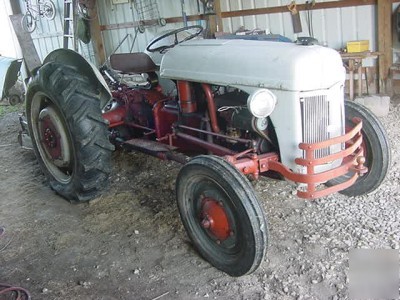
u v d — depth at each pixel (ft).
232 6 21.11
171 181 12.25
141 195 11.62
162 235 9.69
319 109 8.01
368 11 17.97
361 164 8.41
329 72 7.95
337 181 10.34
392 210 9.66
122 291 8.03
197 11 22.44
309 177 7.81
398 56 17.87
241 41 9.26
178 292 7.86
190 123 10.26
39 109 11.83
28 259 9.29
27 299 7.83
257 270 8.18
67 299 7.95
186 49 9.85
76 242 9.75
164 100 11.41
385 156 9.58
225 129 9.49
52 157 11.60
